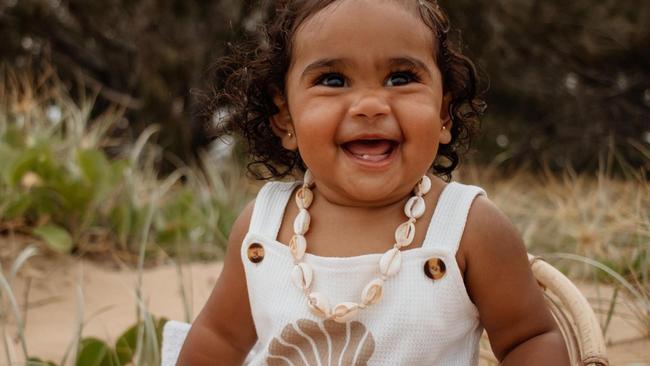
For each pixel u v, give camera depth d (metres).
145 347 2.09
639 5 8.17
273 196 1.54
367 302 1.35
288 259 1.44
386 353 1.35
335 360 1.37
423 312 1.35
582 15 8.12
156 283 3.26
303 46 1.39
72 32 8.03
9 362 2.00
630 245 2.97
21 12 7.57
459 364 1.40
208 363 1.58
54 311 2.89
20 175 3.40
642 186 3.34
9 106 4.56
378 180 1.34
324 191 1.45
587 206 3.66
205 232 4.05
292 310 1.41
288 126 1.54
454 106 1.58
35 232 3.27
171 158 7.46
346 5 1.36
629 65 8.30
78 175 3.58
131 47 8.05
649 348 2.20
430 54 1.39
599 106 8.05
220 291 1.57
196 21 7.72
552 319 1.42
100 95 8.01
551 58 8.43
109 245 3.63
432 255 1.37
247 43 1.79
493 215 1.40
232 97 1.71
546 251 3.60
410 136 1.34
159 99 7.43
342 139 1.34
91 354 2.06
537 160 7.88
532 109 8.44
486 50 7.79
